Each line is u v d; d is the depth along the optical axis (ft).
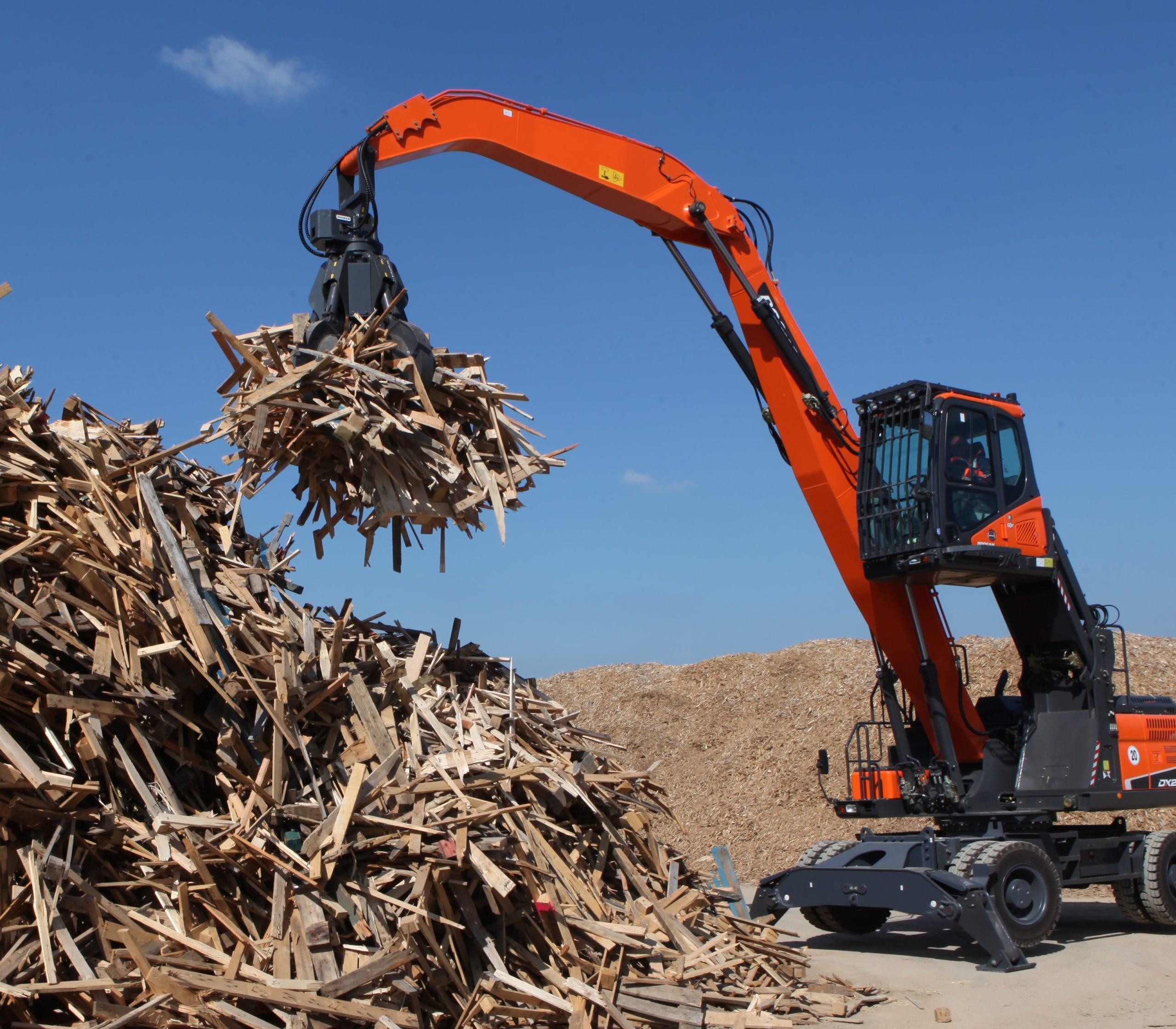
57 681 16.49
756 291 31.60
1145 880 31.63
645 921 21.08
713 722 58.90
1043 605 31.50
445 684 22.84
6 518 17.97
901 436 29.78
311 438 20.30
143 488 19.21
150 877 16.38
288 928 16.30
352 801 17.47
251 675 18.42
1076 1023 20.97
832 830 47.16
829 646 65.31
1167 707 34.09
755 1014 19.22
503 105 28.66
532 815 20.08
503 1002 17.38
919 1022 21.03
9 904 15.52
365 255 21.35
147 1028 14.85
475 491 20.47
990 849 27.58
